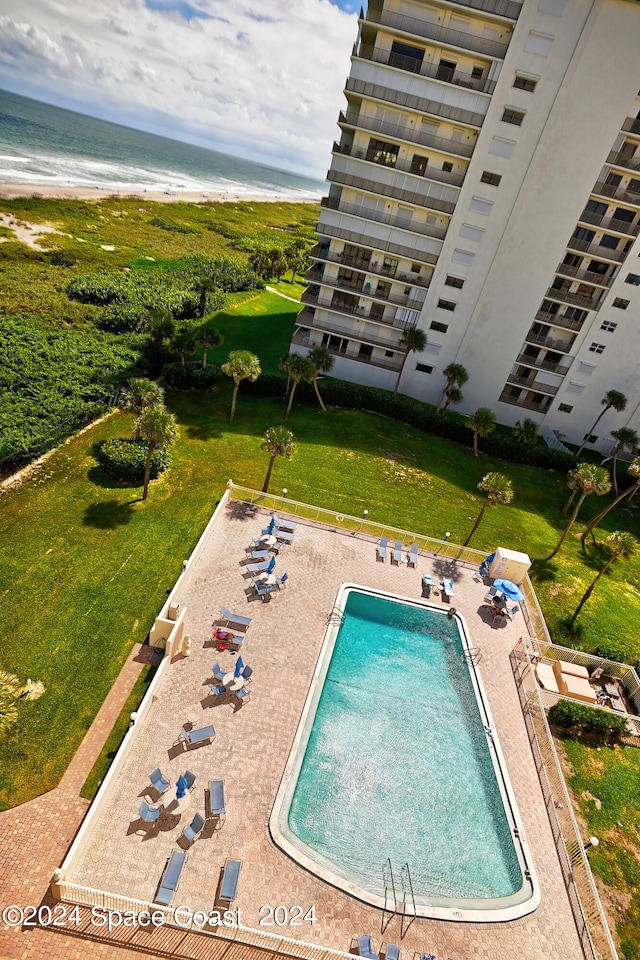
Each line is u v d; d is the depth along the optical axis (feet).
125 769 54.49
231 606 77.56
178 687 64.13
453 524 121.60
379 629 81.97
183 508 99.81
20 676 64.69
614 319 159.12
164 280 228.02
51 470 102.68
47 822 51.26
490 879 53.42
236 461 120.16
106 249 258.37
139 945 43.80
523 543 122.83
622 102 132.46
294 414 149.79
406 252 157.99
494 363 169.78
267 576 80.53
